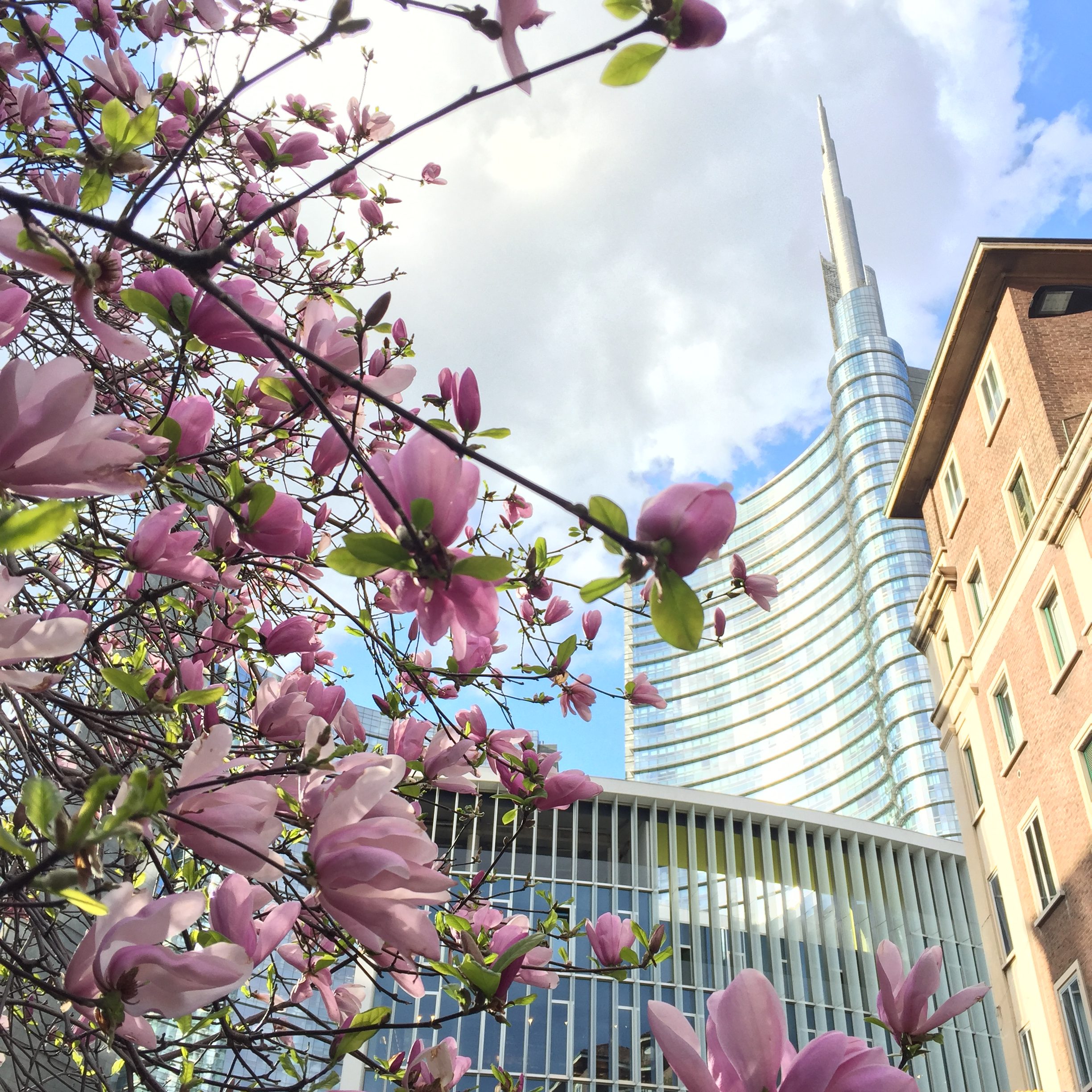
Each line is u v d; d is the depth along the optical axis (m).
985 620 18.89
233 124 3.72
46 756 1.95
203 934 1.45
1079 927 15.22
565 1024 28.23
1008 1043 17.73
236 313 1.20
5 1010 2.68
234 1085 2.30
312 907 2.13
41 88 3.38
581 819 33.03
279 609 3.94
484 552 3.45
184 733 2.80
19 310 1.39
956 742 20.34
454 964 2.10
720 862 33.97
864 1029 32.09
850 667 99.31
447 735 2.79
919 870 35.66
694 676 112.44
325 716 2.46
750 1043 1.07
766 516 115.88
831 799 95.81
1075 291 17.45
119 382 3.18
